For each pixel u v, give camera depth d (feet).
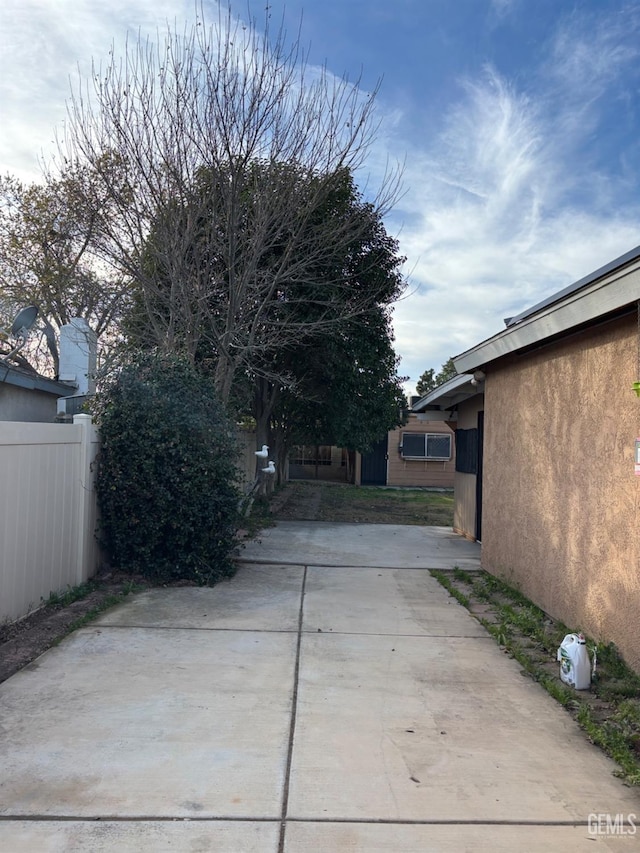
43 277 52.60
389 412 48.19
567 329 17.63
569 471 18.93
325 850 8.70
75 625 18.10
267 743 11.60
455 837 9.05
